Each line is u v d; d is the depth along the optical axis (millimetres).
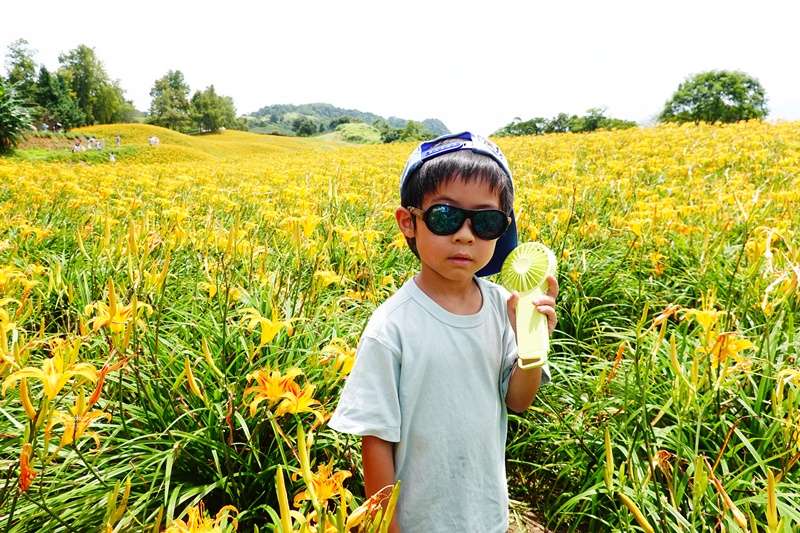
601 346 3035
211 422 2055
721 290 3148
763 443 2018
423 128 103500
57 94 77688
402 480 1272
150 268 2629
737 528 1630
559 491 2299
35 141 32469
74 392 2270
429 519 1262
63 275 3416
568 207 4043
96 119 91625
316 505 1001
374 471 1214
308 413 2162
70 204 5676
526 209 4629
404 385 1237
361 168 10359
